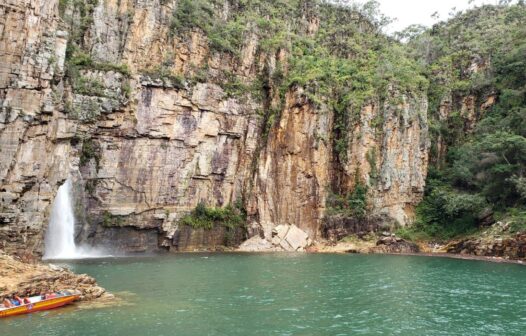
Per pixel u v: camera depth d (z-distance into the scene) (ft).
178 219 173.27
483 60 249.55
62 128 125.18
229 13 217.97
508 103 220.23
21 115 110.73
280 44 212.43
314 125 202.28
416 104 214.69
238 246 187.83
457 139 234.17
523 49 224.74
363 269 123.54
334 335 61.31
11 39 109.91
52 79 118.83
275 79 207.21
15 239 111.04
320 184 199.52
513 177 173.06
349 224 195.83
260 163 198.49
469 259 153.17
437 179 221.25
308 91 204.74
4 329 59.77
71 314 67.56
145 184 165.27
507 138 179.22
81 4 153.28
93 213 153.17
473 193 197.88
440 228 196.44
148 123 165.37
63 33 122.11
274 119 202.08
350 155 204.85
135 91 162.20
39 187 117.08
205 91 182.91
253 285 95.61
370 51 249.55
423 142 216.54
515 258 155.12
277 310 73.87
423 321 68.85
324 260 145.18
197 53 184.85
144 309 71.97
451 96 242.78
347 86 217.15
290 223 195.72
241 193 195.52
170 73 173.17
